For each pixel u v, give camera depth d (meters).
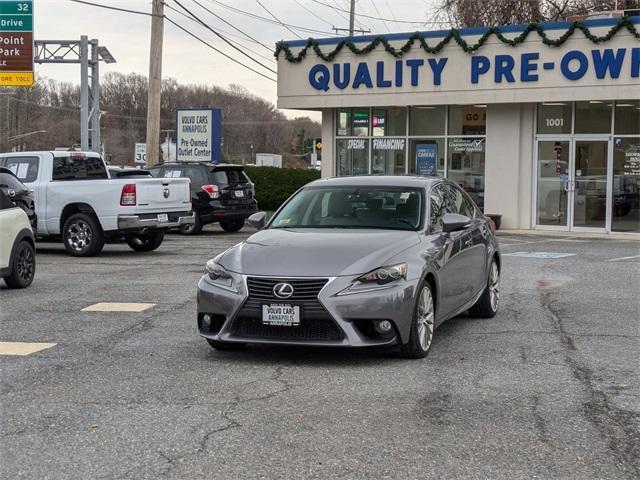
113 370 6.95
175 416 5.64
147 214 15.70
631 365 7.08
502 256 15.84
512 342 8.06
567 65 20.23
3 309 9.98
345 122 24.05
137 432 5.30
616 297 10.88
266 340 6.94
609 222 20.97
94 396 6.15
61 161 16.58
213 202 21.17
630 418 5.57
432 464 4.72
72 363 7.22
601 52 19.83
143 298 10.75
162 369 6.98
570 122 21.36
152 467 4.69
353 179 8.82
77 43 32.16
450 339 8.23
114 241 17.45
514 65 20.91
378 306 6.81
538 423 5.46
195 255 16.19
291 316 6.83
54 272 13.45
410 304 7.02
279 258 7.13
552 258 15.48
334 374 6.77
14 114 89.56
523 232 21.36
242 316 7.00
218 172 21.53
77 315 9.57
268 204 32.66
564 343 8.01
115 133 93.75
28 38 28.83
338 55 23.06
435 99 21.92
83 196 15.73
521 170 22.00
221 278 7.21
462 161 22.70
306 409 5.79
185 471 4.62
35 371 6.94
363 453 4.90
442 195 8.80
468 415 5.64
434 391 6.25
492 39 21.08
